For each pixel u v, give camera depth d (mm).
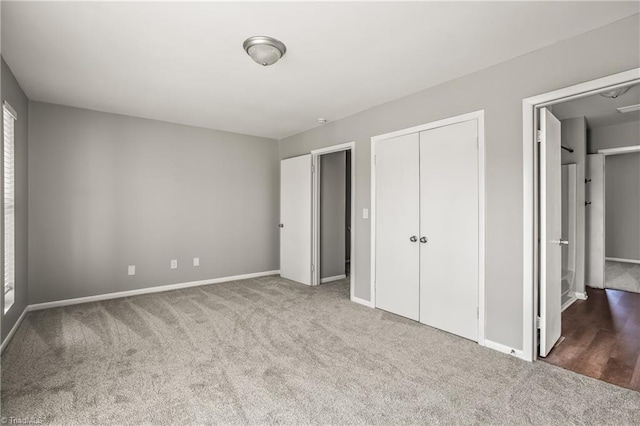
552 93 2287
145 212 4258
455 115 2902
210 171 4797
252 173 5230
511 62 2523
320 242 4914
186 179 4582
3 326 2594
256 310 3570
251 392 1992
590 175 4648
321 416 1771
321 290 4469
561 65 2254
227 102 3598
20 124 3148
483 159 2689
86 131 3848
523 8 1898
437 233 3055
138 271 4215
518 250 2479
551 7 1887
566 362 2400
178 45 2332
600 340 2809
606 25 2059
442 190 3012
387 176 3551
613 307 3738
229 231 4992
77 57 2520
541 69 2354
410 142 3307
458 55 2479
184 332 2932
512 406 1867
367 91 3232
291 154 5230
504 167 2562
